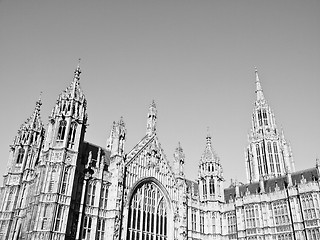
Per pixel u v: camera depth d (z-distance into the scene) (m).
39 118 78.25
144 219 69.12
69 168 58.88
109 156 73.44
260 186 83.25
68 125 61.62
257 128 133.50
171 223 73.25
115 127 71.75
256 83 146.88
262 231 75.94
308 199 71.56
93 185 63.00
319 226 67.81
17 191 68.44
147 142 75.38
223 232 82.62
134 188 68.75
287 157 128.50
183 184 78.94
